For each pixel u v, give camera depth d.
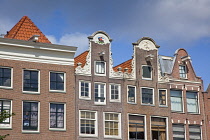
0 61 35.00
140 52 41.19
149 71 41.31
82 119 37.41
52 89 36.62
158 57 42.34
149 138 39.97
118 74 39.62
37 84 36.16
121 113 39.09
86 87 38.06
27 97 35.53
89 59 38.53
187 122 42.12
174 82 42.28
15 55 35.66
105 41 39.53
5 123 34.50
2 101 34.72
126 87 39.81
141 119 40.12
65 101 36.84
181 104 42.41
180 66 43.22
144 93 40.69
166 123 41.12
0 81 34.88
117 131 38.69
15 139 34.50
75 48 37.75
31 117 35.50
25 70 35.94
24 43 35.84
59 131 36.19
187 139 41.75
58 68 37.06
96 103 38.19
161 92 41.56
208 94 44.00
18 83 35.44
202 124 42.91
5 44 35.19
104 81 38.84
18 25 38.72
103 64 39.19
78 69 37.88
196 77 43.66
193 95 43.34
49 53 36.94
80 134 37.00
